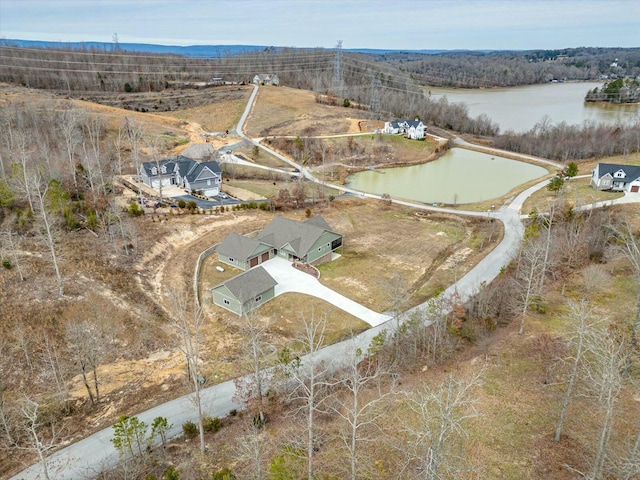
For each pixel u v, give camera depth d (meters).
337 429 26.91
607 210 59.97
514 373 30.92
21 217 48.41
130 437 25.53
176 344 37.47
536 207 67.44
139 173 74.94
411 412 27.53
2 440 27.78
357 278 48.34
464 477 22.45
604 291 40.84
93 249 47.19
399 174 94.56
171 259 50.06
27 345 34.19
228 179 83.38
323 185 79.50
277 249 52.44
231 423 28.97
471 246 56.25
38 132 79.75
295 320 40.78
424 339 34.47
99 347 34.69
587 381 26.47
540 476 22.64
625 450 22.61
